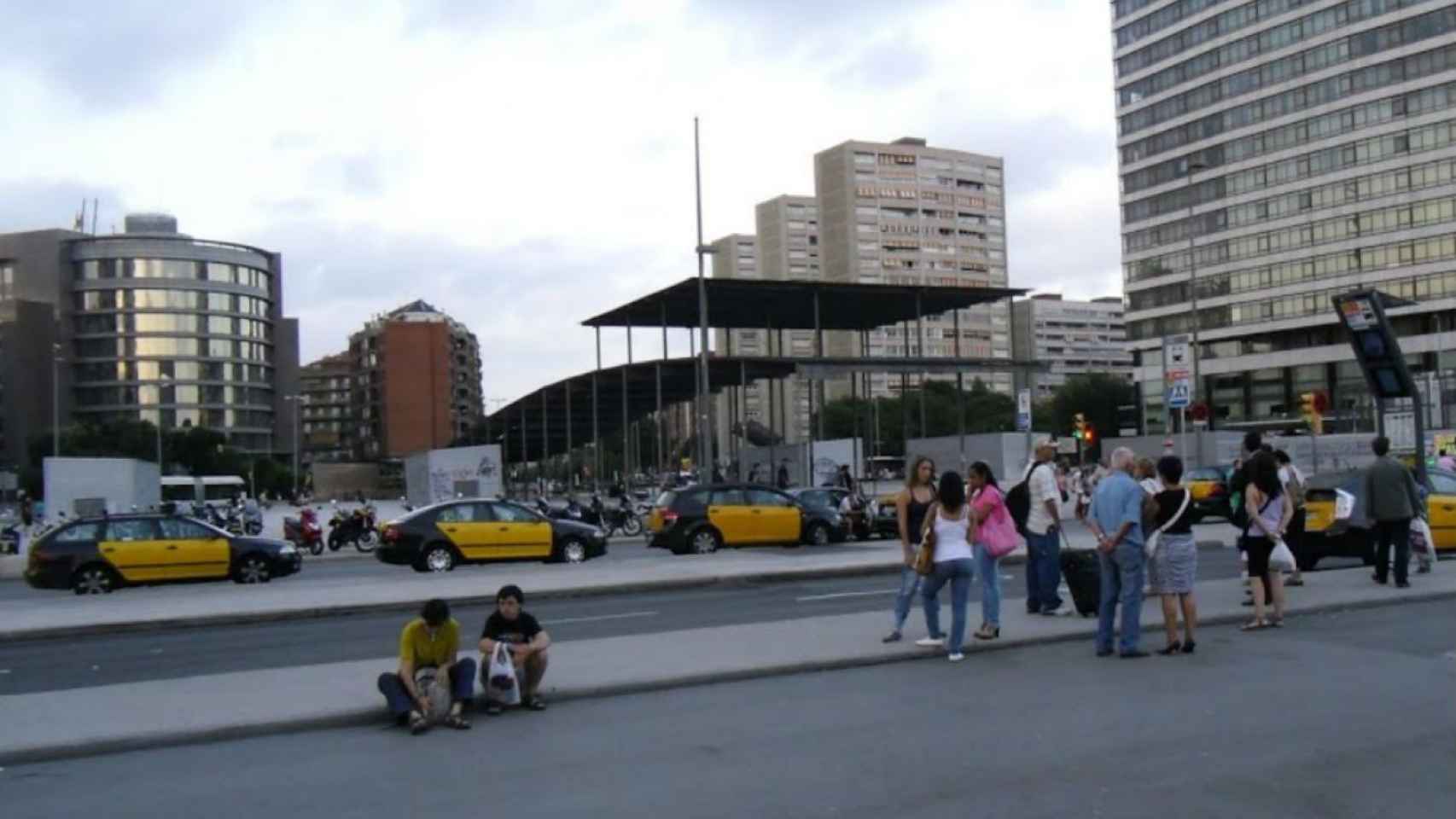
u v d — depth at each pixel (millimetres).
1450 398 68000
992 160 166125
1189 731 8773
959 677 11141
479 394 181875
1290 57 99625
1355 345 19828
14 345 122812
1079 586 14133
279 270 145875
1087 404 118125
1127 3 114188
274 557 24031
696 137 42844
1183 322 108812
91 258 131250
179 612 17641
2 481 94688
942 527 12062
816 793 7379
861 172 157375
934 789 7398
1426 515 18031
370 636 15609
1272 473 13273
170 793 7891
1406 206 92188
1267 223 101500
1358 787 7234
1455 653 11727
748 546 28203
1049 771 7750
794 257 164250
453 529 25359
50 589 23812
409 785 7922
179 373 133000
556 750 8805
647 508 41844
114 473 48406
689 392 64812
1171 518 11914
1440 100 90375
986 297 55531
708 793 7449
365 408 161375
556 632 15055
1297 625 13633
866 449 77375
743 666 11492
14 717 9891
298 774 8312
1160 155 111062
